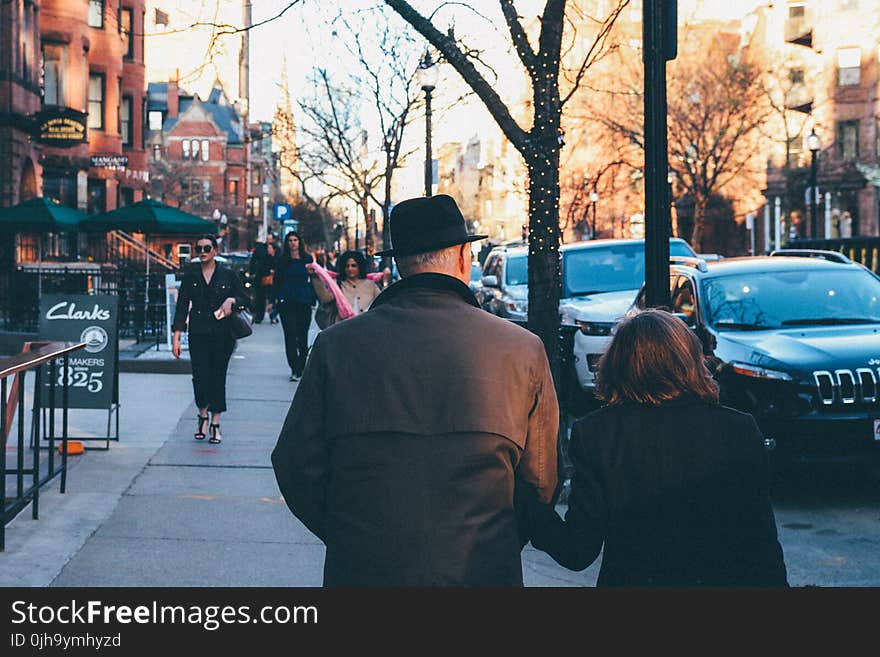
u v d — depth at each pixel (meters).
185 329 10.34
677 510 2.91
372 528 2.67
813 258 10.64
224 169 108.12
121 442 10.27
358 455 2.72
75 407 9.86
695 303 9.74
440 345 2.79
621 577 2.94
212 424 10.33
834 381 8.05
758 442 2.96
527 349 2.84
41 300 9.95
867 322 9.40
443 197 3.02
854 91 57.25
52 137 28.91
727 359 8.54
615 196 57.41
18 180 29.19
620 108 48.34
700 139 47.78
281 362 18.58
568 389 12.70
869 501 8.37
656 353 3.01
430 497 2.67
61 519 7.19
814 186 38.69
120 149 40.72
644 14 7.31
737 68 48.12
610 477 2.94
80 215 25.84
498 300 16.78
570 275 14.55
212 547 6.60
